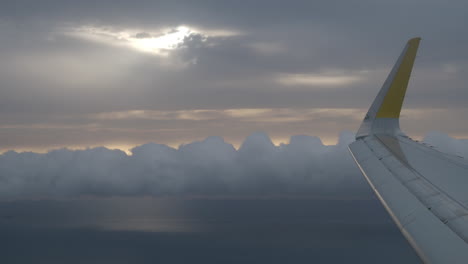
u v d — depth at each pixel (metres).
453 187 19.89
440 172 21.89
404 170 22.00
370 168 23.27
